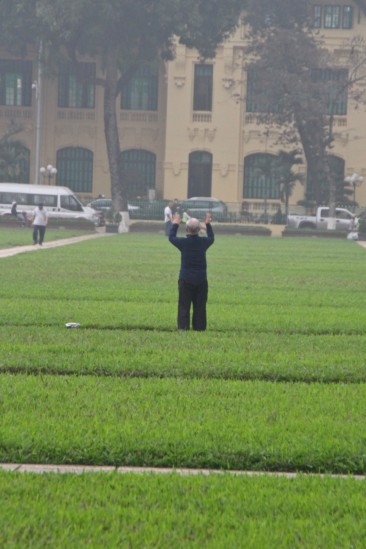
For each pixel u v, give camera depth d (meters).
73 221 102.81
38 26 102.88
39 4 99.00
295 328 27.16
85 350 22.05
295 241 89.81
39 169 110.38
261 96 103.25
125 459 12.90
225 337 24.94
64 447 13.16
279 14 108.19
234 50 117.62
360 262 58.72
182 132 118.44
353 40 105.75
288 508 10.84
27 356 20.95
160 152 122.44
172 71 117.75
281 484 11.77
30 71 122.06
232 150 118.44
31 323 27.11
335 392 17.53
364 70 113.62
